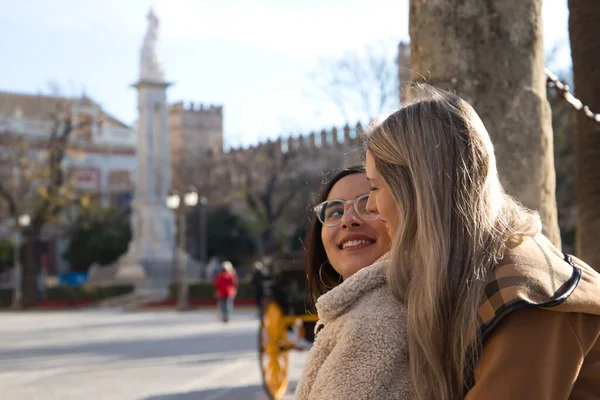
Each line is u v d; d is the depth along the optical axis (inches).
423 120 71.0
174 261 2133.4
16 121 2532.0
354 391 68.2
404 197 71.4
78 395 460.1
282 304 423.2
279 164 2006.6
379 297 72.1
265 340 423.8
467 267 67.2
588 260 212.4
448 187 69.0
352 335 69.8
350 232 94.3
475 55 140.9
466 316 65.6
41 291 2142.0
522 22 142.1
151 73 2113.7
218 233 2485.2
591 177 211.9
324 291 107.2
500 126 140.6
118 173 3070.9
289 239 2151.8
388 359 68.7
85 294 1995.6
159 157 2129.7
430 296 67.0
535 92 143.3
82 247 2554.1
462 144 70.0
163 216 2128.4
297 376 522.3
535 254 68.0
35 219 1969.7
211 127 3189.0
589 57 209.6
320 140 1969.7
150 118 2105.1
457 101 72.5
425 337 66.9
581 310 64.7
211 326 1125.1
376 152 73.7
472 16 141.1
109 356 703.7
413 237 71.1
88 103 2039.9
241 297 1691.7
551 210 144.7
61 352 762.8
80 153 2052.2
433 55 142.9
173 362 639.1
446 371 66.8
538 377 62.2
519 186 140.9
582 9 210.7
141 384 504.1
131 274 2117.4
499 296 64.7
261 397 438.6
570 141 1300.4
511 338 63.4
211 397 441.1
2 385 513.7
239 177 2255.2
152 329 1090.1
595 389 65.9
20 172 1937.7
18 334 1058.1
